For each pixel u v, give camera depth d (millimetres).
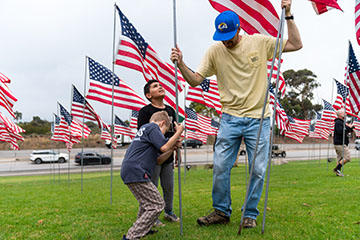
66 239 3463
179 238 3236
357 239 3035
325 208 4422
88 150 46688
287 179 8492
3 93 7621
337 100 11438
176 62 3514
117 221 4242
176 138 3211
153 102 4273
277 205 4766
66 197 6891
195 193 6570
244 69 3648
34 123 69188
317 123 15445
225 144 3727
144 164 3135
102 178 13242
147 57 5219
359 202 4762
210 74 3900
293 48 3525
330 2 3521
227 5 3984
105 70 6605
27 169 25359
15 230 3926
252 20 3941
